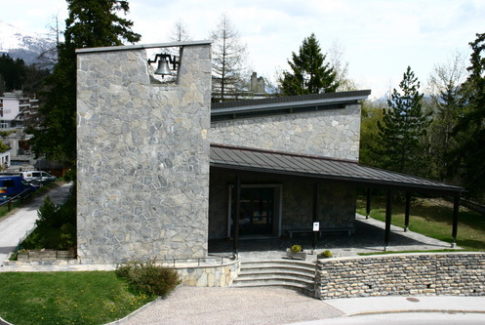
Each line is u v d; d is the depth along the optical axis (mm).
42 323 12586
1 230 23312
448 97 40406
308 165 20828
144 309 14438
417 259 18422
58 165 49938
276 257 19094
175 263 17109
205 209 17359
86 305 13680
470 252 19250
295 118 22719
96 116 16016
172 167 16875
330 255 18703
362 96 23234
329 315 15547
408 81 35188
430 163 36281
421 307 16969
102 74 15898
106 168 16312
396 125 35469
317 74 42188
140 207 16750
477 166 30078
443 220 29750
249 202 22688
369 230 25250
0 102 86438
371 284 17844
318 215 23609
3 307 13031
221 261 17578
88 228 16469
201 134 16969
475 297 18781
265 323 14266
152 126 16531
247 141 22016
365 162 40656
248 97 45750
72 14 29812
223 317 14344
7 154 59219
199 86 16734
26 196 32906
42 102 36406
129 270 15852
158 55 16844
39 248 17516
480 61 33969
